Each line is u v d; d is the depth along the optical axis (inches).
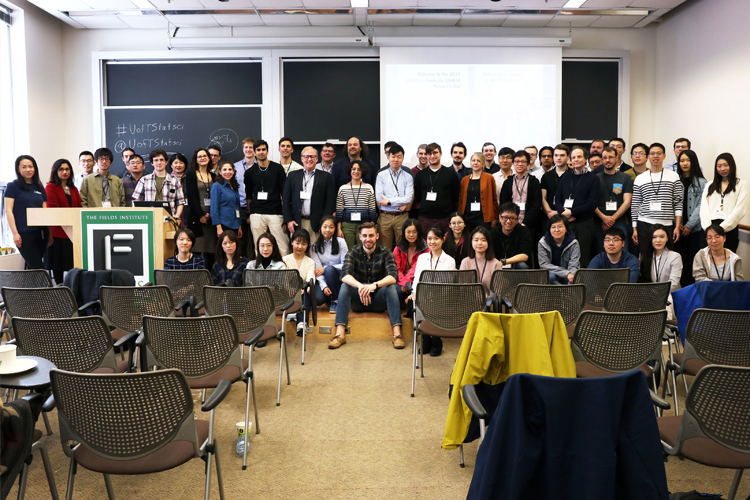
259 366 161.5
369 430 117.6
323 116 309.1
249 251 253.1
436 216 224.7
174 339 98.7
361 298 177.3
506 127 305.7
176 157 245.3
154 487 95.1
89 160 241.0
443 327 137.3
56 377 69.9
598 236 232.7
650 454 62.8
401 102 303.7
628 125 311.3
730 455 73.7
